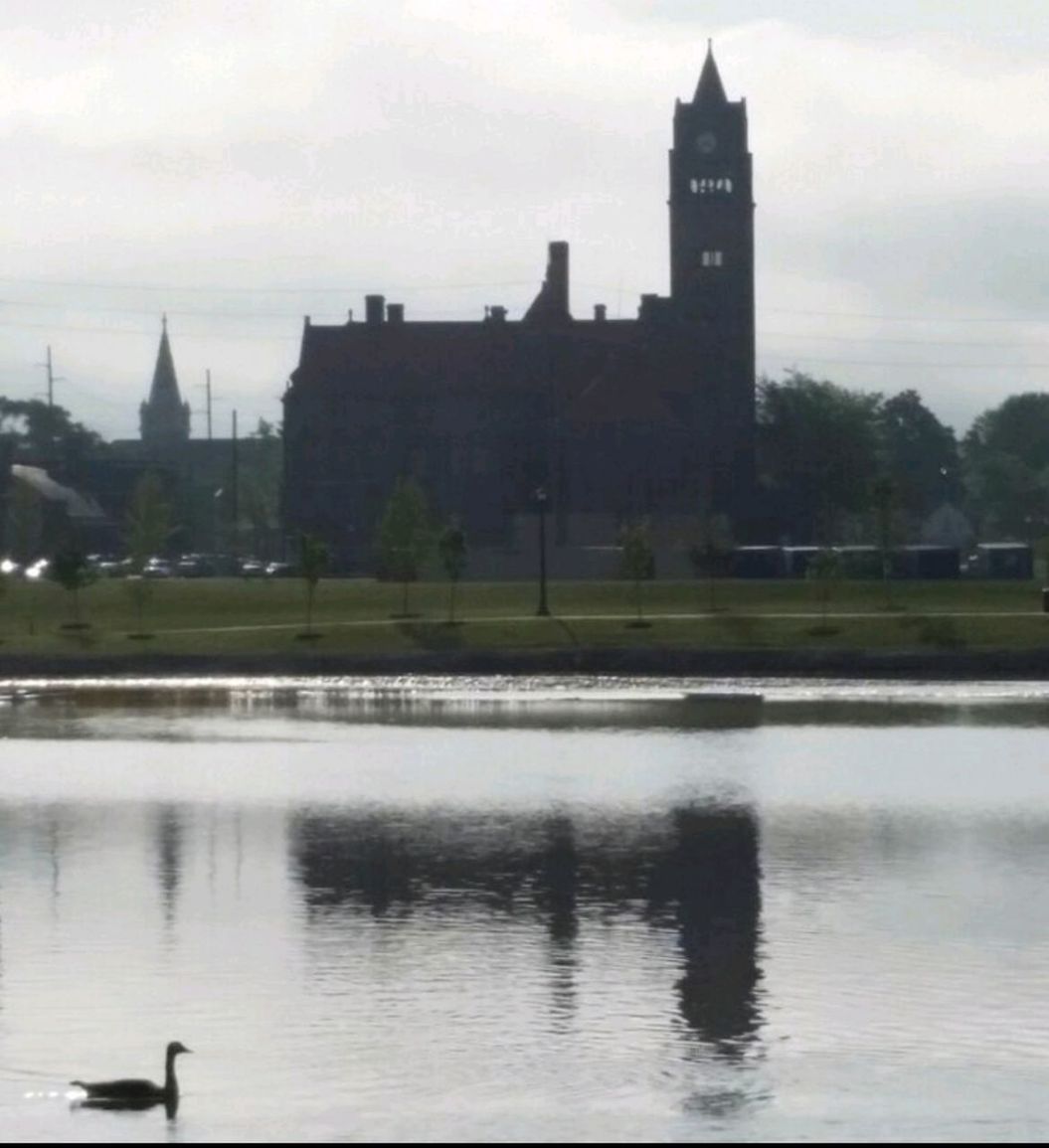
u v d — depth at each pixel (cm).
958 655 14462
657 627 15375
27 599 17200
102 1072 4459
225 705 12438
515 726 11081
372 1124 4162
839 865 6631
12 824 7500
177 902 6059
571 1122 4178
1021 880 6359
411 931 5659
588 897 6116
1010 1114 4222
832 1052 4588
